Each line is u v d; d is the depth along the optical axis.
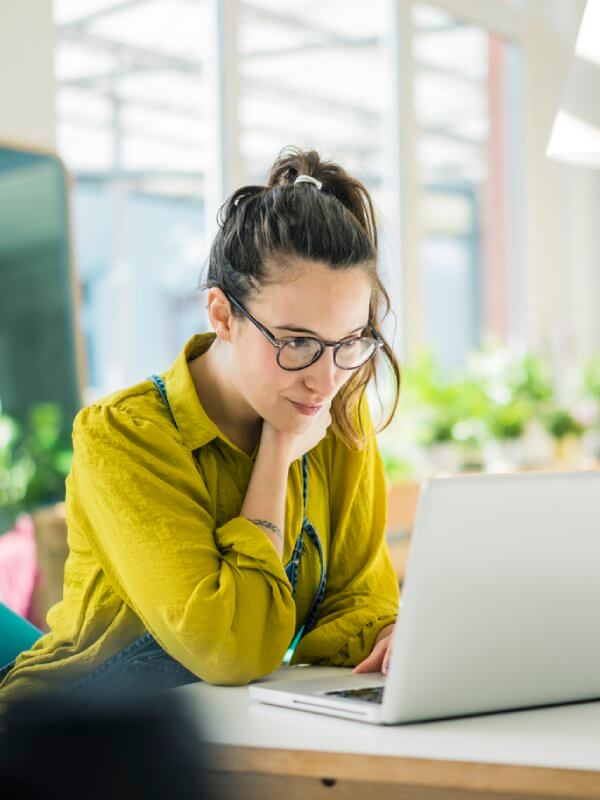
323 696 1.15
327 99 4.87
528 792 0.92
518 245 6.01
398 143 5.19
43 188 3.43
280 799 1.00
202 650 1.30
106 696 0.69
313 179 1.44
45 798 0.66
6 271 3.32
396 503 3.16
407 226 5.22
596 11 1.88
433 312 5.49
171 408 1.48
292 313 1.34
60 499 3.36
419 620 1.04
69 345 3.48
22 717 0.68
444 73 5.46
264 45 4.58
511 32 5.85
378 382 1.60
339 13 4.91
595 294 6.11
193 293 1.53
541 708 1.16
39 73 3.45
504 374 5.11
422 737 1.04
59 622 1.53
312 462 1.60
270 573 1.35
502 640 1.09
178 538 1.35
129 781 0.66
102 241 4.70
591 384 5.52
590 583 1.10
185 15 4.36
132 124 4.36
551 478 1.08
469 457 4.78
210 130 4.44
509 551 1.06
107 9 4.12
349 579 1.63
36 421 3.36
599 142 1.87
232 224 1.42
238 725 1.10
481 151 5.75
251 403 1.41
